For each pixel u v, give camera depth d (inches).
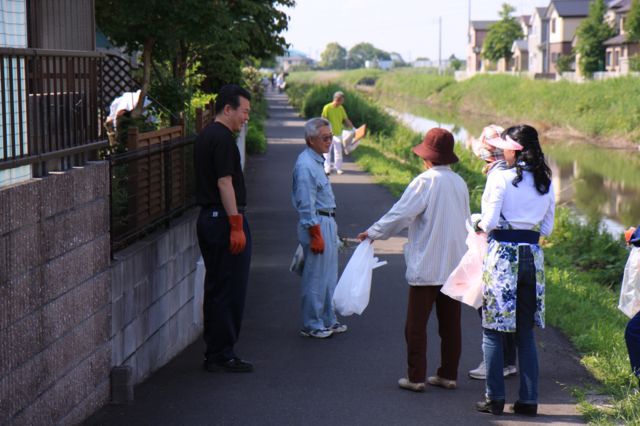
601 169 1296.8
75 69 224.5
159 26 471.8
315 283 293.4
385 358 270.7
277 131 1446.9
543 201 215.6
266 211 596.7
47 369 181.8
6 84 185.5
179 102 514.9
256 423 210.1
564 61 3221.0
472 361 269.7
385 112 1556.3
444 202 232.5
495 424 211.5
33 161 183.9
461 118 2484.0
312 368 259.4
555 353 277.9
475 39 5374.0
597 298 383.2
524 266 213.5
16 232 166.4
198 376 249.9
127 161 236.8
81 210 199.9
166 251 264.2
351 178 806.5
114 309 221.0
